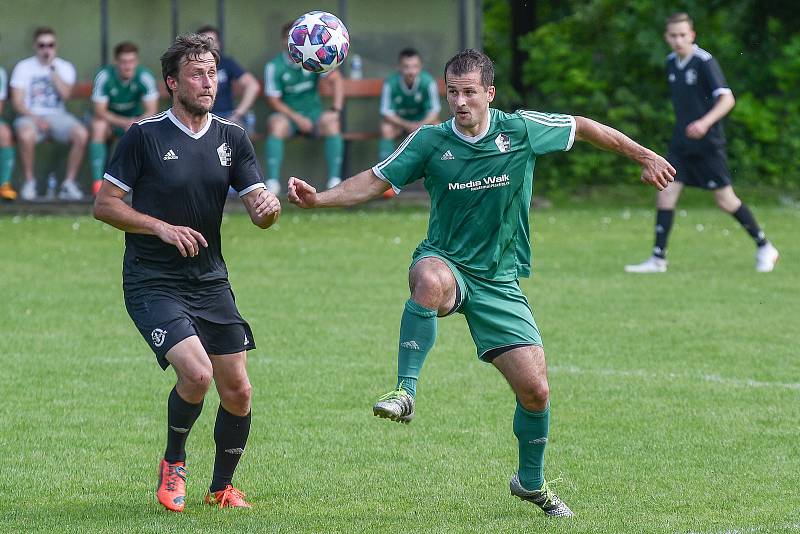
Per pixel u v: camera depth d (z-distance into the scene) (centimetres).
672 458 2169
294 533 1755
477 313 1808
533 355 1794
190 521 1817
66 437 2303
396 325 3369
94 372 2833
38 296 3784
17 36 6150
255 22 6262
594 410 2498
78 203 5925
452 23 6353
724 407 2514
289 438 2306
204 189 1850
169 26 6234
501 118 1812
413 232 5319
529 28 7312
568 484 2023
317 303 3688
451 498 1956
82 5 6184
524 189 1830
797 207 6303
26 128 5841
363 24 6331
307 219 5784
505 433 2348
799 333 3266
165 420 2438
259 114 6319
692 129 4106
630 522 1809
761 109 6944
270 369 2852
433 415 2477
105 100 5825
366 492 1988
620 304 3681
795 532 1753
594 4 7206
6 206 5875
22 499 1933
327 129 5981
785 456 2173
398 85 6003
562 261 4553
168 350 1788
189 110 1836
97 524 1795
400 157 1811
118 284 4028
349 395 2627
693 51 4247
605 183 7012
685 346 3103
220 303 1873
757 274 4250
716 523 1802
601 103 6962
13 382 2723
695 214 6022
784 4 6925
